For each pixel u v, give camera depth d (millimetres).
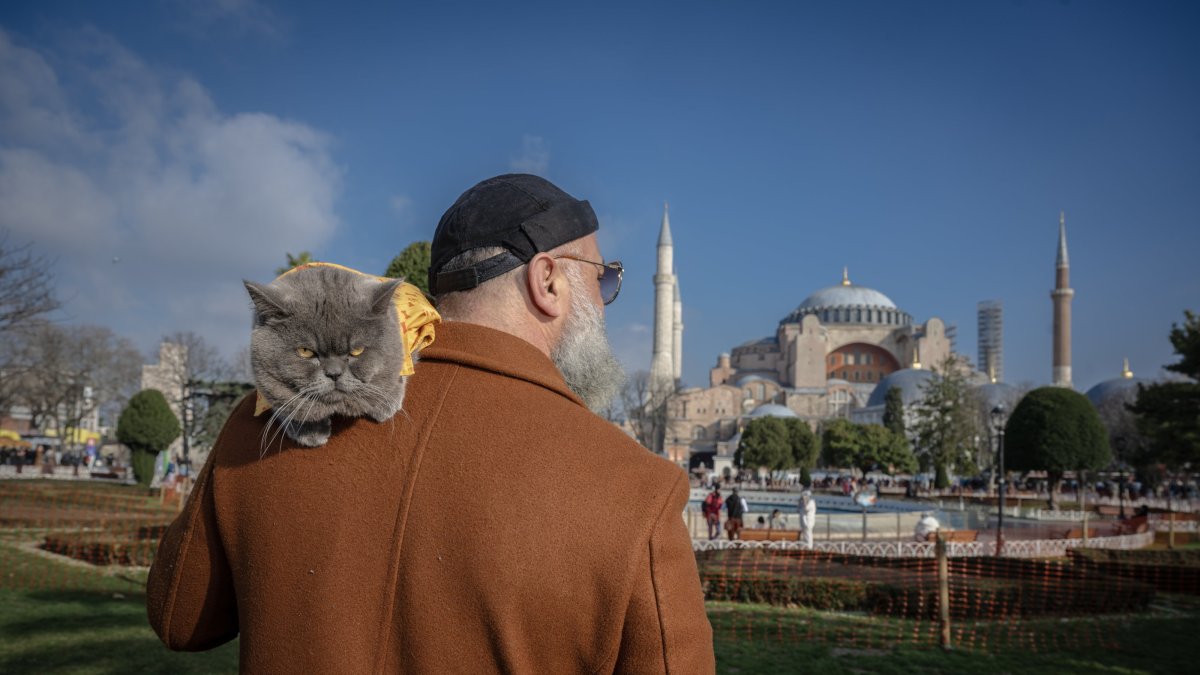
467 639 1510
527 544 1509
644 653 1479
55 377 48375
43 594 11188
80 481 39406
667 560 1527
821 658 9484
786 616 12117
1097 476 65938
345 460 1675
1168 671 9531
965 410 62562
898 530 25031
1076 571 14992
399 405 1683
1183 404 33312
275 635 1627
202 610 1863
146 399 36094
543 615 1495
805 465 66500
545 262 1936
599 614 1491
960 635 10953
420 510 1582
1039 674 9164
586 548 1503
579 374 2020
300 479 1685
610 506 1539
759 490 60250
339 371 1609
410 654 1528
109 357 56781
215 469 1833
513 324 1925
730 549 17797
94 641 8688
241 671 1685
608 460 1613
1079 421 43062
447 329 1863
